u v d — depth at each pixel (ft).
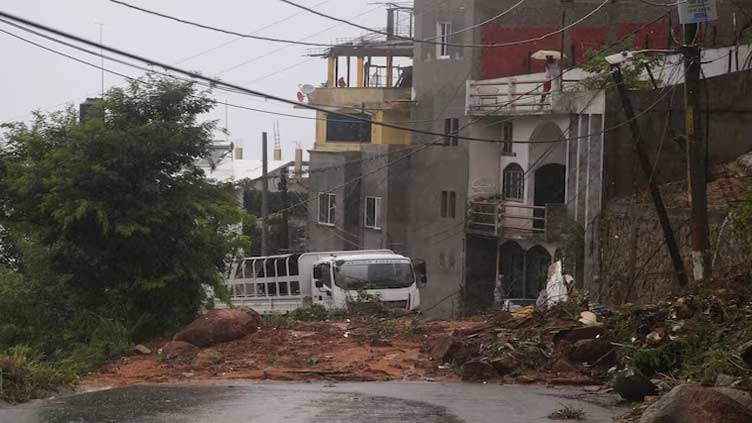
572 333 59.00
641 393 47.11
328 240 186.80
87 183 77.41
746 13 121.90
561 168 141.59
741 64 115.75
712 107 102.47
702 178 70.90
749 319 51.47
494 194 153.38
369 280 116.06
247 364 62.64
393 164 171.12
